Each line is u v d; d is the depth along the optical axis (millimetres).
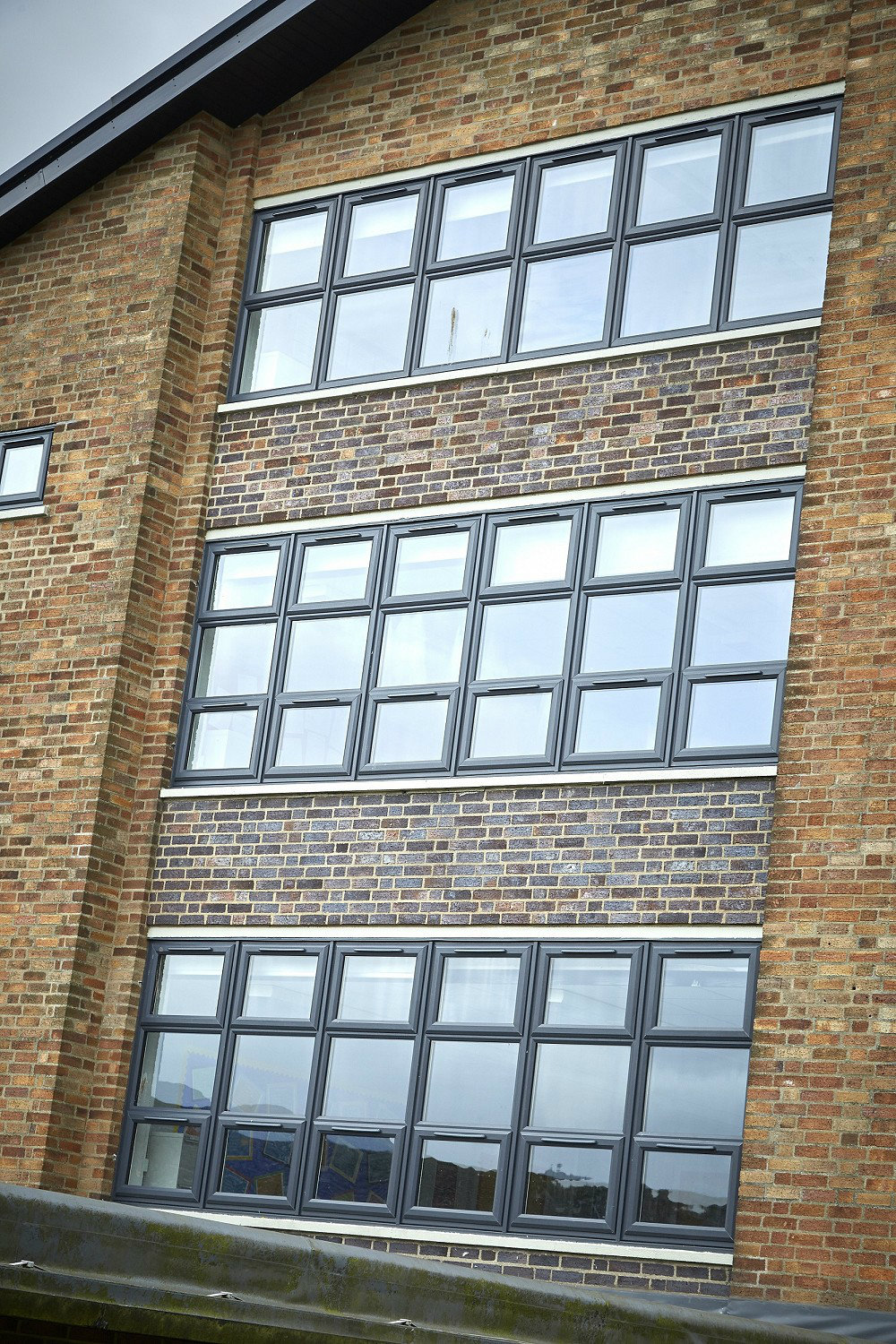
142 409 15172
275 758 14141
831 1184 10828
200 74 15367
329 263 15148
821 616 11867
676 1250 11500
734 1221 11414
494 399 13938
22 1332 7965
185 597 14828
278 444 14875
